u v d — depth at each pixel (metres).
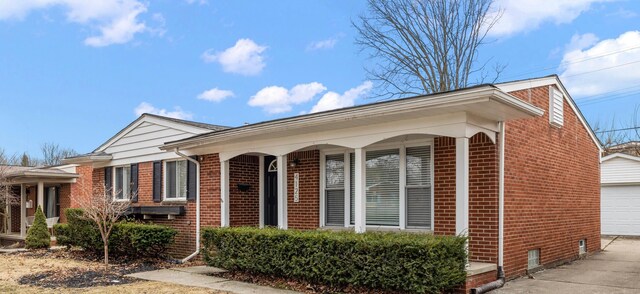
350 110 8.09
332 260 7.70
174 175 13.19
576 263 10.73
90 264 11.47
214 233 9.73
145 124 14.15
